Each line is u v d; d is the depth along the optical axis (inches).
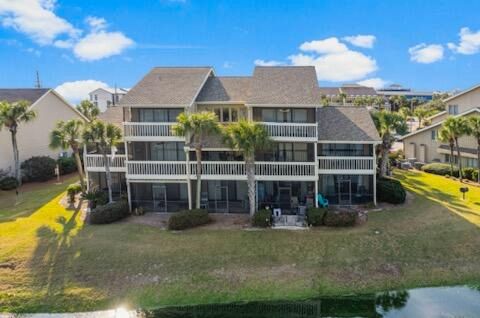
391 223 1040.8
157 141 1181.1
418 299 773.3
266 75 1288.1
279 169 1124.5
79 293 803.4
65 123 1258.0
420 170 1812.3
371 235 973.2
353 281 826.2
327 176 1216.2
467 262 865.5
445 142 1715.1
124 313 753.6
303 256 898.7
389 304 761.0
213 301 784.3
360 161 1162.0
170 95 1189.7
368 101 4205.2
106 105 3112.7
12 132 1462.8
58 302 781.3
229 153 1191.6
